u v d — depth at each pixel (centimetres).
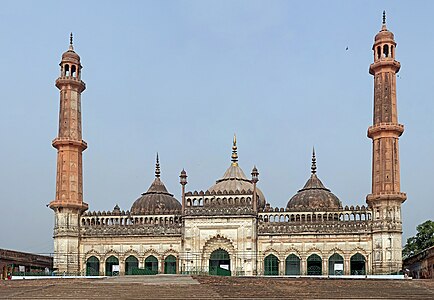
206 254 7244
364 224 6981
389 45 7250
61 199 7394
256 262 7112
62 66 7744
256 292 4159
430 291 4353
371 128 7125
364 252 6944
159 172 8531
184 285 4556
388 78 7175
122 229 7431
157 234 7356
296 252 7088
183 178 7431
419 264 7238
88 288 4353
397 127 7000
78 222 7469
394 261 6762
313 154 8181
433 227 8662
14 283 4947
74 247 7362
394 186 6906
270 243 7150
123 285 4578
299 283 4797
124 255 7388
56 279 5625
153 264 7338
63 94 7681
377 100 7181
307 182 7950
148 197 8125
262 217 7306
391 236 6812
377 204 6938
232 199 7294
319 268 7006
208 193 7356
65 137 7512
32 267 7525
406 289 4462
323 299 3819
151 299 3750
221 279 5247
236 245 7156
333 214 7125
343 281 4994
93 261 7438
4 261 6694
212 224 7250
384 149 7000
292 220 7231
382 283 4859
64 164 7475
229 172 8262
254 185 7331
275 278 5484
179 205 8281
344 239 7000
